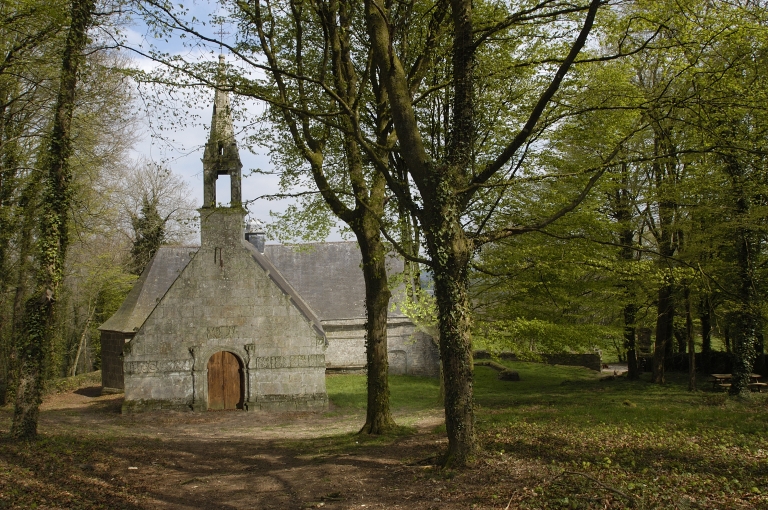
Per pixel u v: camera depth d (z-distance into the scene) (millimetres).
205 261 26234
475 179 10727
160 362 25625
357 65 17812
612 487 7891
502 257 18359
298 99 14234
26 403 14477
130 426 22047
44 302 14906
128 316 32031
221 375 26156
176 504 10148
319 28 16375
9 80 18078
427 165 10438
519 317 18047
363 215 15812
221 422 23312
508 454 10734
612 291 21250
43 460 12367
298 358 26188
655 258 22328
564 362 39625
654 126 14219
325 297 37812
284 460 14008
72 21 14375
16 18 15047
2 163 22516
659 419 14312
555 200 17797
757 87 12180
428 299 19578
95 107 20453
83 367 48750
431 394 29766
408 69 16781
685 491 8086
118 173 30281
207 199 26406
